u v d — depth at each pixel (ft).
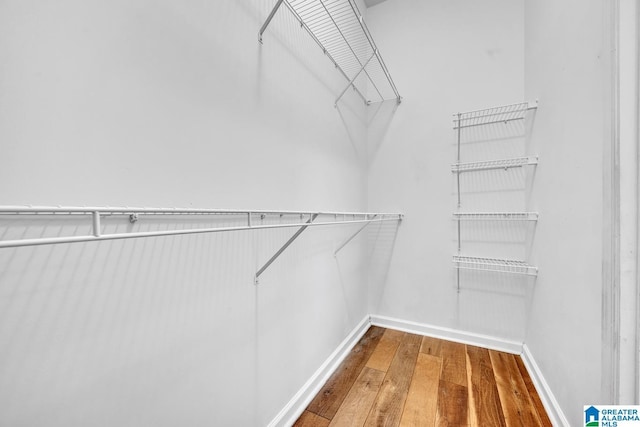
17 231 1.56
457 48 6.48
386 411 4.31
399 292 7.34
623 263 2.59
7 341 1.54
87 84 1.84
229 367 3.07
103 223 1.95
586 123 3.29
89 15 1.85
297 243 4.38
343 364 5.66
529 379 5.08
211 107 2.80
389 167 7.36
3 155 1.51
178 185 2.48
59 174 1.72
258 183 3.49
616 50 2.59
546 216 4.72
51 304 1.70
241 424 3.23
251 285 3.39
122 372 2.07
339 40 5.68
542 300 4.88
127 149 2.08
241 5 3.18
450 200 6.63
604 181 2.78
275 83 3.80
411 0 7.01
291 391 4.19
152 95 2.25
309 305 4.74
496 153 6.10
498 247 6.13
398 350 6.22
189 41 2.56
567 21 3.83
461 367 5.49
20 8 1.56
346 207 6.28
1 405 1.53
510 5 5.96
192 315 2.63
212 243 2.85
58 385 1.73
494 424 4.02
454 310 6.68
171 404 2.44
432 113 6.79
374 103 7.52
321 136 5.12
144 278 2.22
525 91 5.76
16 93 1.54
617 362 2.62
